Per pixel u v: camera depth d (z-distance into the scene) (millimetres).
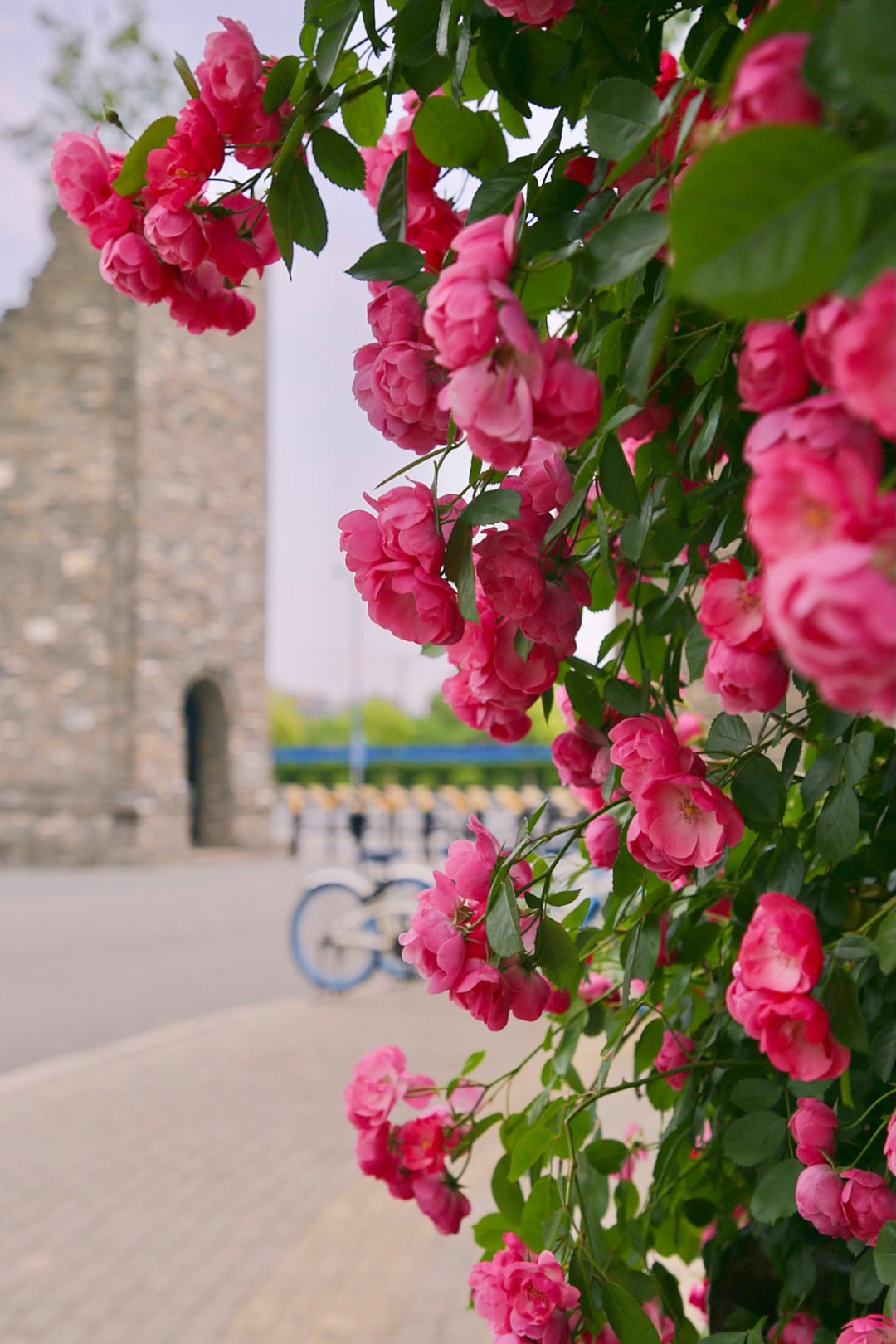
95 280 20859
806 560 386
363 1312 4250
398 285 959
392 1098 1397
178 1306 4410
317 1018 8883
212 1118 6621
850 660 371
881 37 425
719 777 1035
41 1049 8398
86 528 20859
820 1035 824
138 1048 8195
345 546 868
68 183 1063
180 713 21469
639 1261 1301
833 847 995
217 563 22312
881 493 437
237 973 10930
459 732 61156
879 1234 971
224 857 21750
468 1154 1408
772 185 414
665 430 1033
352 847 23953
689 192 413
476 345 616
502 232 643
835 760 1009
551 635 930
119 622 20672
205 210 1052
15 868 20719
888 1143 960
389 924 9867
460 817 22922
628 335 869
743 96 474
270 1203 5406
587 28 957
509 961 1018
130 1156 6055
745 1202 1374
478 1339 3951
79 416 20938
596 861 1194
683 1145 1409
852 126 485
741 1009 873
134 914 14672
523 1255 1165
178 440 21562
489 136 1070
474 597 832
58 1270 4770
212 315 1113
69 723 20828
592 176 955
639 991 1401
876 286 410
